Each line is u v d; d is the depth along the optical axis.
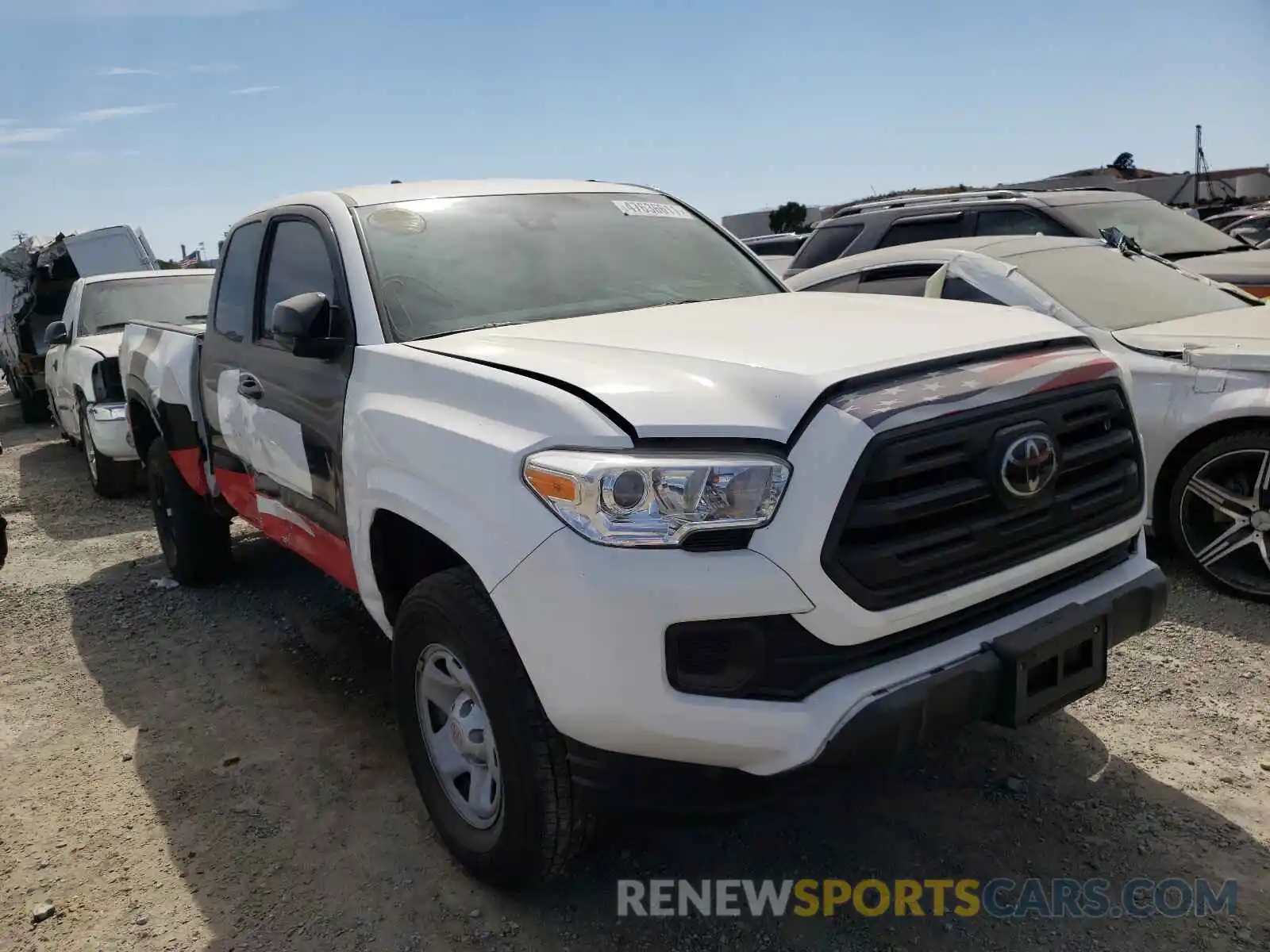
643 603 2.24
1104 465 2.83
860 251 8.55
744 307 3.47
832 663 2.34
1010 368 2.58
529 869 2.69
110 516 7.92
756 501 2.26
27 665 4.86
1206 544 4.63
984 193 8.43
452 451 2.68
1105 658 2.75
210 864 3.14
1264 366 4.36
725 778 2.38
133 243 14.45
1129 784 3.23
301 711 4.18
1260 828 2.97
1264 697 3.70
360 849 3.17
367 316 3.37
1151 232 7.91
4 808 3.54
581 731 2.38
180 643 5.01
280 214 4.18
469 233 3.80
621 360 2.71
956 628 2.52
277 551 6.45
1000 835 3.02
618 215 4.23
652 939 2.68
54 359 10.46
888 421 2.31
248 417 4.18
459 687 2.92
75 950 2.79
